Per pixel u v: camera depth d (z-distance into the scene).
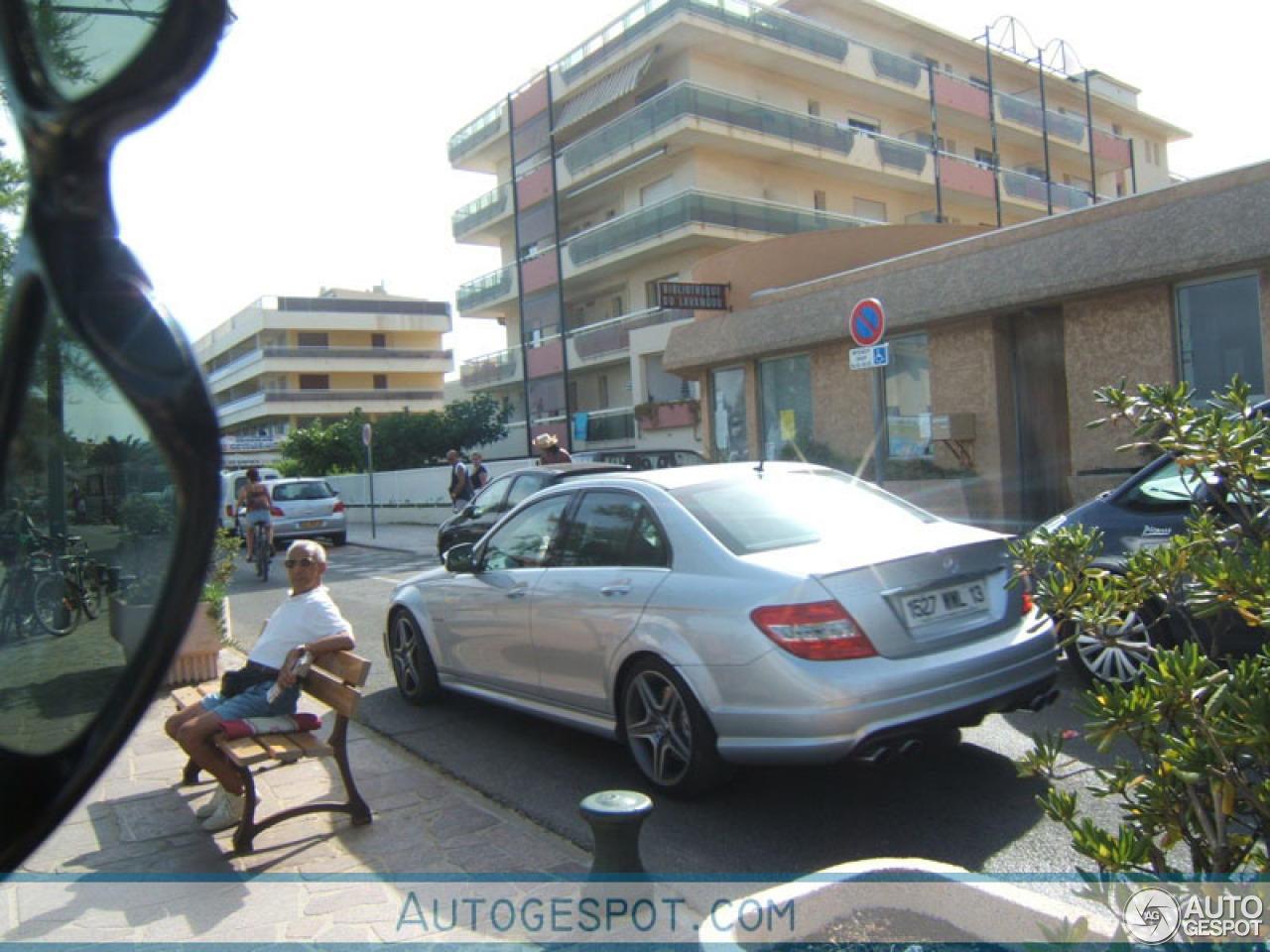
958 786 4.75
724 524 4.87
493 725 6.30
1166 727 2.27
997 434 13.14
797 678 4.16
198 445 0.87
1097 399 2.88
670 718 4.72
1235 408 2.73
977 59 38.62
